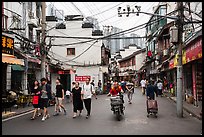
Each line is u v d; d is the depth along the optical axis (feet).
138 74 222.89
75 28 127.85
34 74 86.33
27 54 74.38
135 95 104.88
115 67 244.01
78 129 34.55
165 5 119.55
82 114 50.21
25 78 78.18
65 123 39.70
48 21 126.41
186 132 32.45
